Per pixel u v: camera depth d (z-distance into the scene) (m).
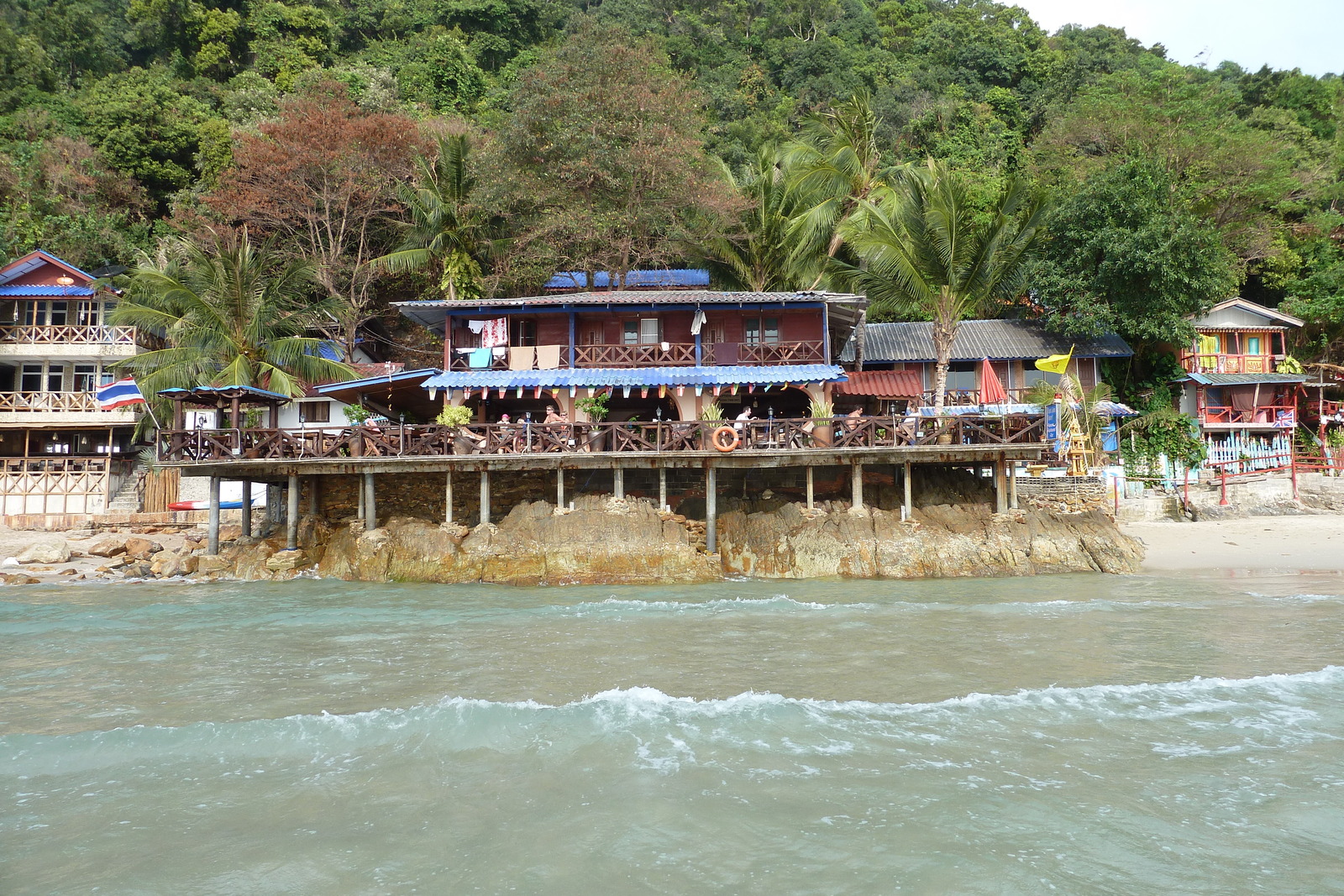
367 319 42.19
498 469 26.02
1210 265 35.62
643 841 7.75
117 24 65.38
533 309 30.55
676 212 36.59
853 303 30.30
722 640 15.71
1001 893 6.90
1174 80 45.88
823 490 27.12
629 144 34.94
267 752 10.00
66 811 8.55
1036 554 24.64
